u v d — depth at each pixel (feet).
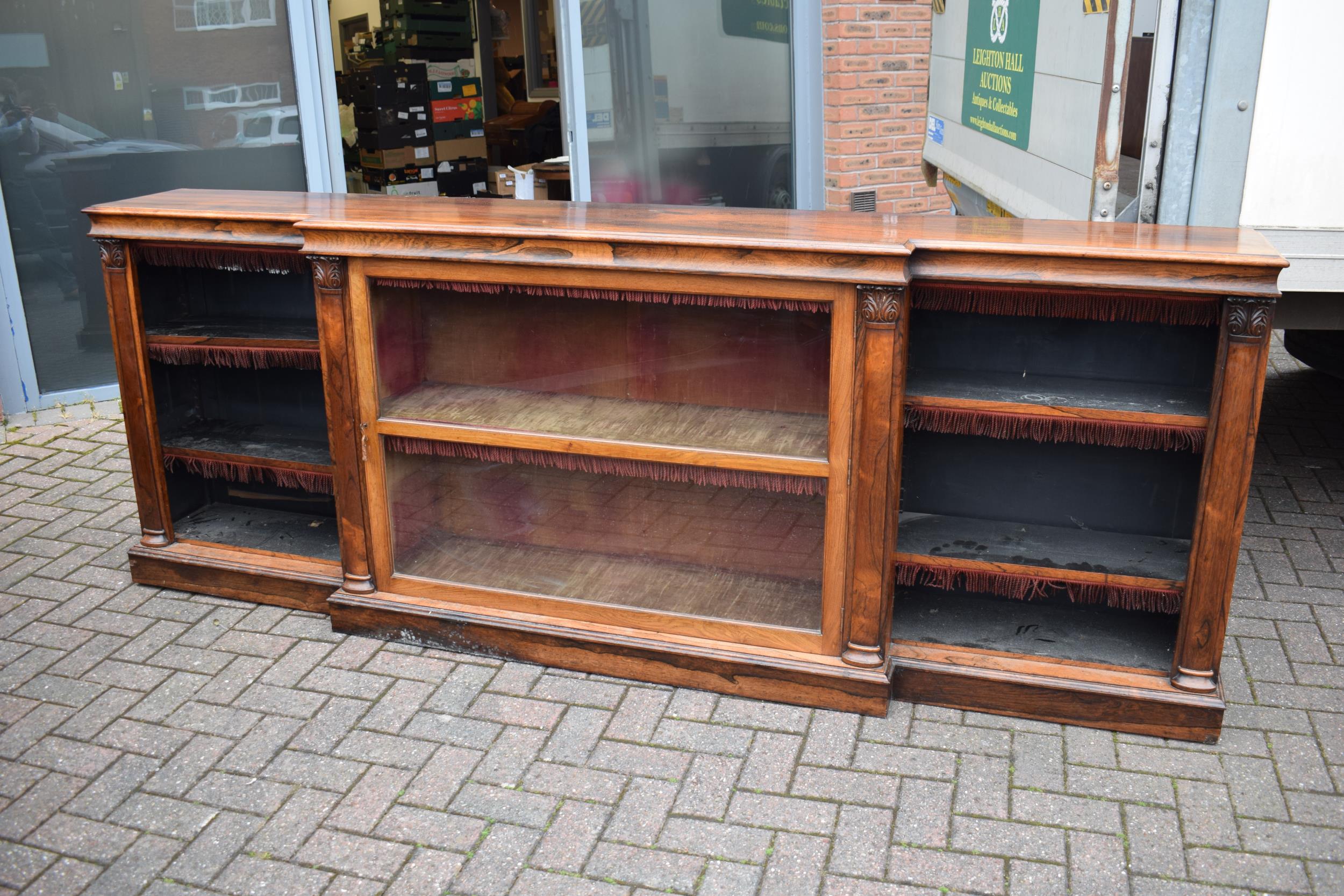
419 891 8.12
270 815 8.93
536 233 9.68
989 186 15.83
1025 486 10.80
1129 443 9.33
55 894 8.10
